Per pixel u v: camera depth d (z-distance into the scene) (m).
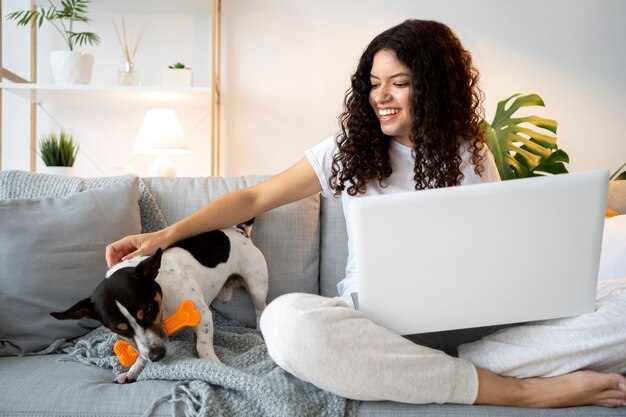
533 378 0.96
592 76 2.81
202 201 1.59
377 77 1.29
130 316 1.09
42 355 1.20
